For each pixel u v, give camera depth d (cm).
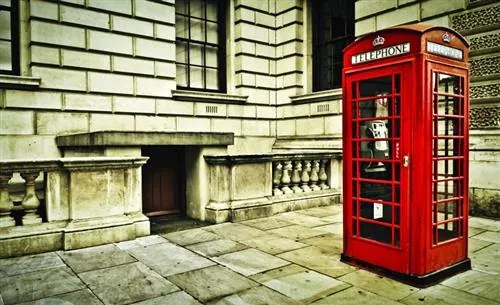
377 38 436
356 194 468
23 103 839
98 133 634
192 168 760
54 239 526
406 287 396
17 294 378
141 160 608
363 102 476
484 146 756
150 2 1023
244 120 1228
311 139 1157
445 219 457
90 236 545
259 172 762
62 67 889
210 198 736
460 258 446
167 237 602
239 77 1230
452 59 436
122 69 980
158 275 431
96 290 388
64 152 845
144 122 1023
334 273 439
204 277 425
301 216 761
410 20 895
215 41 1244
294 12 1220
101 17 943
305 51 1230
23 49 872
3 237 491
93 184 560
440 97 495
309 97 1163
